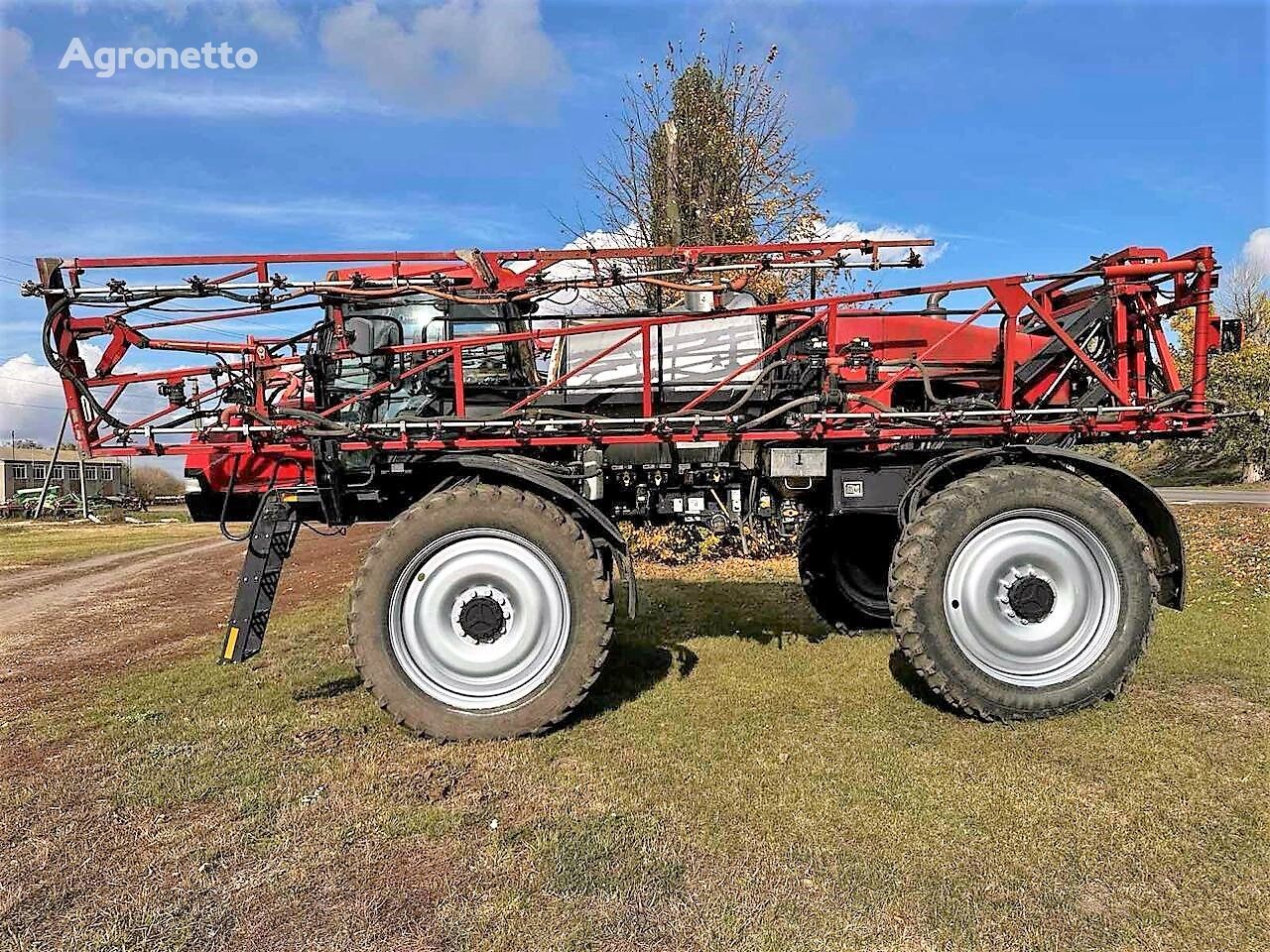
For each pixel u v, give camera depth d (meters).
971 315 4.36
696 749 3.32
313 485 4.03
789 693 3.96
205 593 8.86
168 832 2.76
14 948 2.16
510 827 2.72
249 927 2.23
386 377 4.06
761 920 2.19
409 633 3.61
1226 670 4.11
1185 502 15.81
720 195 9.53
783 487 4.19
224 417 3.84
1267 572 6.56
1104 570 3.65
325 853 2.59
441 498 3.60
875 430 3.85
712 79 9.59
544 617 3.61
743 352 4.21
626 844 2.59
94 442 3.79
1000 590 3.63
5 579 11.60
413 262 4.11
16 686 4.80
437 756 3.36
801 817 2.73
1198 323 3.88
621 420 3.80
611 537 3.68
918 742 3.34
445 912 2.26
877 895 2.29
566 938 2.13
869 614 5.25
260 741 3.56
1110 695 3.66
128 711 4.04
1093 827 2.62
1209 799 2.78
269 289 3.69
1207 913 2.18
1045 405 4.36
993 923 2.16
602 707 3.85
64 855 2.63
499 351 4.23
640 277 4.02
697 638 5.14
